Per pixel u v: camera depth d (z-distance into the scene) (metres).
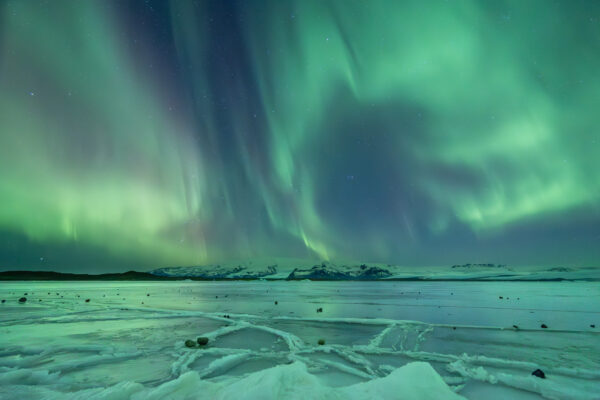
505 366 8.02
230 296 38.72
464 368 7.76
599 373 7.32
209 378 6.98
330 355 9.25
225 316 17.80
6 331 13.19
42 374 7.11
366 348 10.05
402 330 13.41
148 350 9.77
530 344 10.61
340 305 25.61
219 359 8.57
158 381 6.86
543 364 8.14
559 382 6.71
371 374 7.41
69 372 7.51
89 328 13.89
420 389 4.82
